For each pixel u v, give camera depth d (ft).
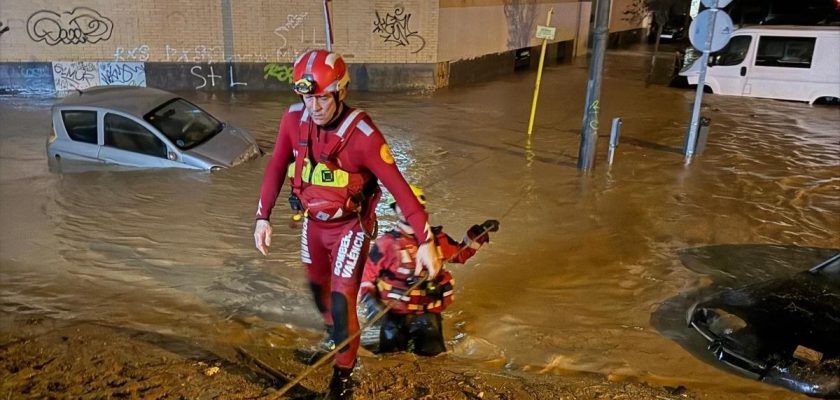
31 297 18.99
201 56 57.72
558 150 39.17
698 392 14.12
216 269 21.38
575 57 86.63
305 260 12.76
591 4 90.43
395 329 15.43
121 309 18.21
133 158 31.68
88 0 55.47
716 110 53.16
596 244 24.67
